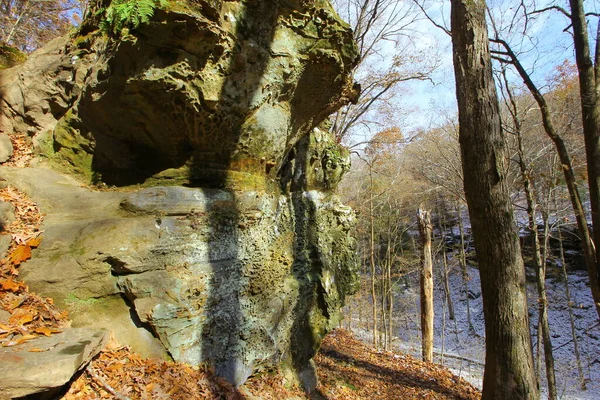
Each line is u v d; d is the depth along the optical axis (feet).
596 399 44.98
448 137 51.98
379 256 71.41
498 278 12.92
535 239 30.45
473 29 13.78
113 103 12.86
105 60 11.93
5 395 7.06
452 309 71.36
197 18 10.37
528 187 29.84
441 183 48.65
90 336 9.86
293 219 19.12
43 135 16.02
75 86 14.85
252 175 15.69
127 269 11.43
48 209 13.17
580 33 20.67
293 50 14.87
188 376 11.41
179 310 11.80
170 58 11.35
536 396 12.32
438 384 30.42
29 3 38.93
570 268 68.13
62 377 7.75
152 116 12.98
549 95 35.60
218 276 13.56
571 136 36.17
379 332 58.39
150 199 12.56
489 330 13.20
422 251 41.73
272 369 16.40
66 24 43.75
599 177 19.99
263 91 14.25
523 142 34.42
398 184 61.26
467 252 80.69
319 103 17.87
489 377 13.07
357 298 59.77
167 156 14.49
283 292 16.94
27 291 10.59
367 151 53.11
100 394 9.09
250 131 14.74
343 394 21.93
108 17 10.16
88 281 11.23
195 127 13.23
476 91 13.50
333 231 21.76
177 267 12.48
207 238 13.47
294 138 18.69
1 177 13.93
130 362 10.62
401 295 75.46
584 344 55.98
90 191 14.17
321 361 29.58
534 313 64.23
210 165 14.49
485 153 13.17
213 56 11.98
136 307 11.31
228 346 13.74
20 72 16.61
